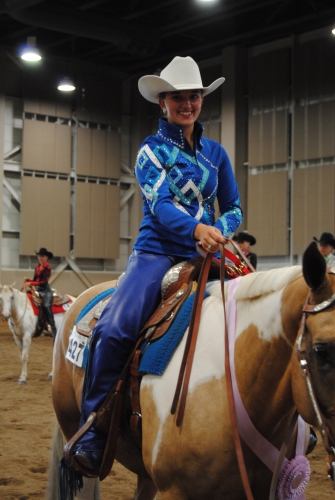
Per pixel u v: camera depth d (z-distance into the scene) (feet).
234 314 7.04
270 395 6.57
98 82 62.39
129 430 7.96
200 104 8.33
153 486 9.16
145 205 8.49
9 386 27.76
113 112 63.26
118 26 51.01
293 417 6.60
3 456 16.72
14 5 45.93
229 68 55.72
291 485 6.68
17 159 58.44
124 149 64.75
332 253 24.79
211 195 8.35
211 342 7.07
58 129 59.88
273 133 52.85
